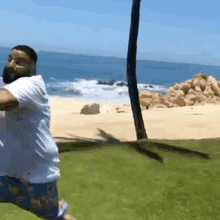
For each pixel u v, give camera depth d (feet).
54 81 149.28
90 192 11.28
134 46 22.03
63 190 11.26
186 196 11.24
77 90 113.39
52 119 33.99
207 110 46.26
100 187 11.71
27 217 9.30
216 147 17.54
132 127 32.09
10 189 7.09
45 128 6.93
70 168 13.15
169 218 9.73
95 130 29.27
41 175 6.91
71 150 15.87
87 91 111.34
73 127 29.17
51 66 290.35
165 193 11.41
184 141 18.79
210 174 13.25
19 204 7.24
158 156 15.38
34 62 6.97
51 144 7.02
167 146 17.28
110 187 11.75
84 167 13.38
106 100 90.48
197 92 69.26
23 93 6.28
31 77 6.70
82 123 32.01
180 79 257.75
